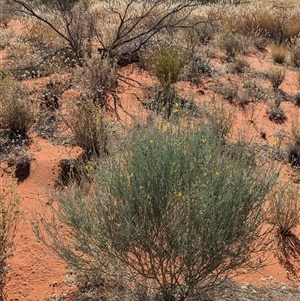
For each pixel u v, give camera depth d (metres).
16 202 4.03
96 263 3.38
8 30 10.56
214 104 6.44
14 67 7.83
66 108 6.33
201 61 9.05
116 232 3.08
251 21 12.84
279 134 6.79
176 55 7.78
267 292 3.76
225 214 2.99
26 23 10.59
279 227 4.64
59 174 5.03
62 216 3.51
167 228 3.01
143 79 7.96
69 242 3.60
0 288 3.55
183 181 3.16
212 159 3.33
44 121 6.04
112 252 3.27
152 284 3.53
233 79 8.64
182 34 10.45
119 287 3.54
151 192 3.07
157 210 3.04
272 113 7.42
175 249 3.03
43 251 3.93
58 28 9.46
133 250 3.18
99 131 5.24
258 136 6.61
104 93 7.14
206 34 11.05
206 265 3.15
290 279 4.03
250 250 3.47
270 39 12.21
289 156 6.13
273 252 4.35
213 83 8.23
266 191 3.30
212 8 13.77
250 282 3.87
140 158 3.25
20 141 5.52
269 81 8.86
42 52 8.65
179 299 3.38
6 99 5.61
